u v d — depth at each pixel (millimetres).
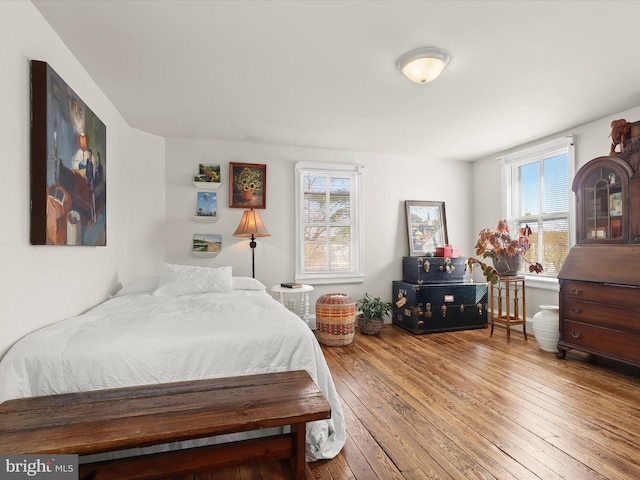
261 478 1477
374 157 4344
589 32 1827
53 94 1657
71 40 1888
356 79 2369
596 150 3184
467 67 2201
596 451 1645
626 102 2764
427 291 3916
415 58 2018
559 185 3609
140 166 3359
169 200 3617
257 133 3545
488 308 4496
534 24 1760
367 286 4309
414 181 4512
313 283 4070
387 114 3016
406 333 3947
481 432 1817
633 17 1698
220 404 1268
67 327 1616
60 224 1736
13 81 1445
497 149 4164
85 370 1380
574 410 2051
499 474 1481
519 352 3191
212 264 3727
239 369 1572
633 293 2434
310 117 3096
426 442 1728
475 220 4711
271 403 1282
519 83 2428
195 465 1280
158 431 1081
